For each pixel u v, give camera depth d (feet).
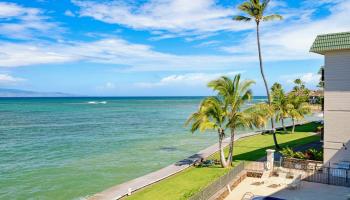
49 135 200.54
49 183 94.63
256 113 97.09
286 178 80.94
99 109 513.86
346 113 86.94
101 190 87.25
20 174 105.09
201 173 95.50
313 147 131.64
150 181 88.69
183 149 150.30
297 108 193.77
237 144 152.97
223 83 99.76
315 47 88.07
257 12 134.82
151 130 228.22
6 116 353.51
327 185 76.02
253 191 73.51
